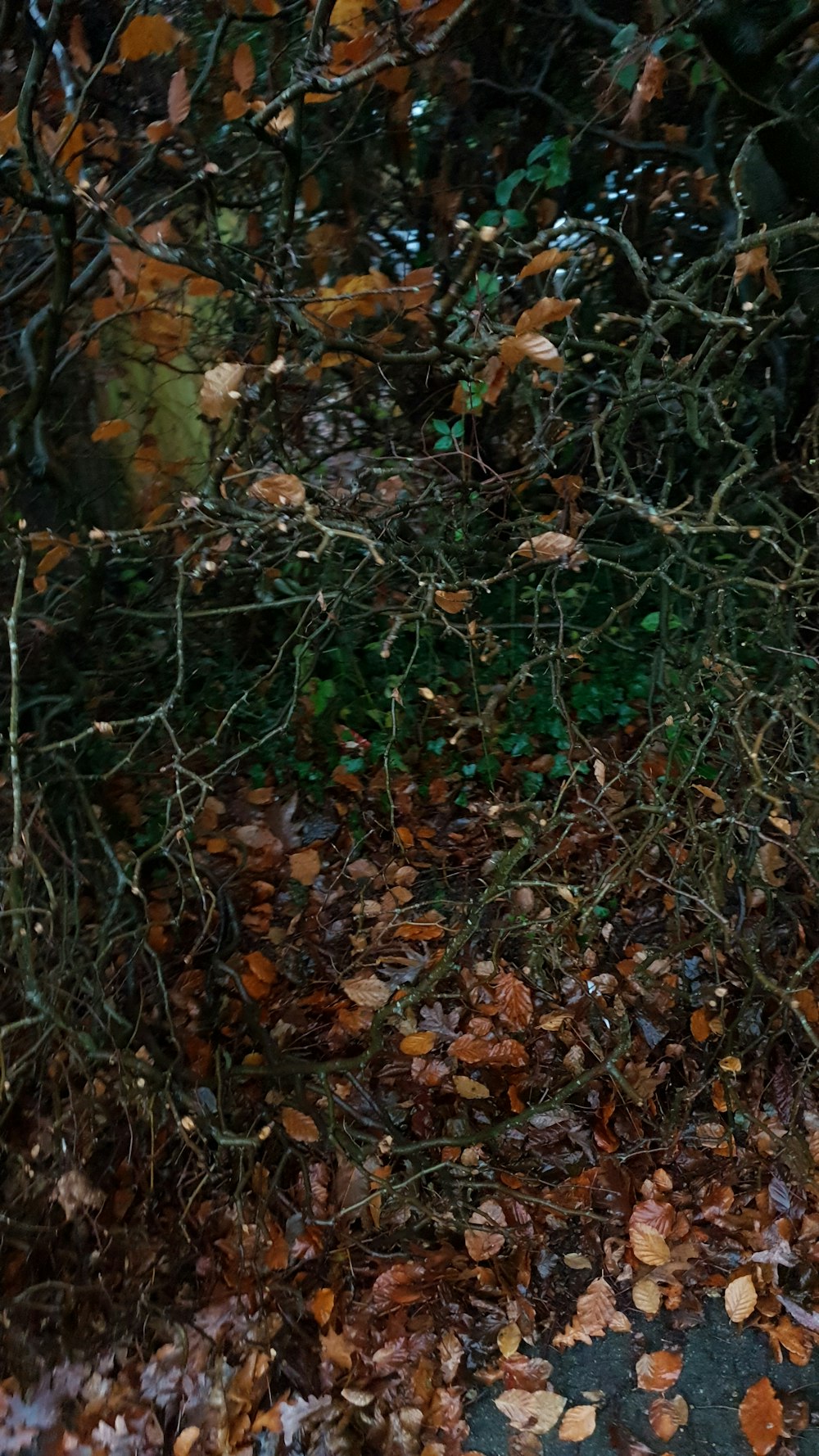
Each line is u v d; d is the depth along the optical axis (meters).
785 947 2.75
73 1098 2.10
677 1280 2.20
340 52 1.85
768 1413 1.94
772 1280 2.15
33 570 2.77
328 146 2.94
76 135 2.16
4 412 2.88
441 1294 2.19
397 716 3.33
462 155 3.40
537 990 2.70
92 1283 2.03
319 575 3.41
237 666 3.50
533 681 3.48
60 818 2.79
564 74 3.32
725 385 2.51
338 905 3.19
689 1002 2.69
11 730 1.90
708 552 3.40
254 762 3.55
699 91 3.18
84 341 2.55
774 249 2.55
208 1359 2.06
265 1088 2.55
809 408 3.19
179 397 3.44
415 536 2.99
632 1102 2.50
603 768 2.32
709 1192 2.33
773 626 2.60
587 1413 1.99
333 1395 2.01
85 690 2.87
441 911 3.10
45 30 1.92
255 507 2.67
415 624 2.82
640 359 2.42
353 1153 2.26
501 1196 2.36
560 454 3.39
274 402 2.43
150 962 2.70
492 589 3.69
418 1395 2.02
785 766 2.51
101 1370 2.03
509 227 2.67
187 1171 2.35
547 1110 2.25
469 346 2.13
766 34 2.38
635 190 3.41
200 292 2.29
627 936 2.89
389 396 3.46
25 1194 2.02
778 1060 2.56
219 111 2.98
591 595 3.69
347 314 2.33
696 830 2.42
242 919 3.07
